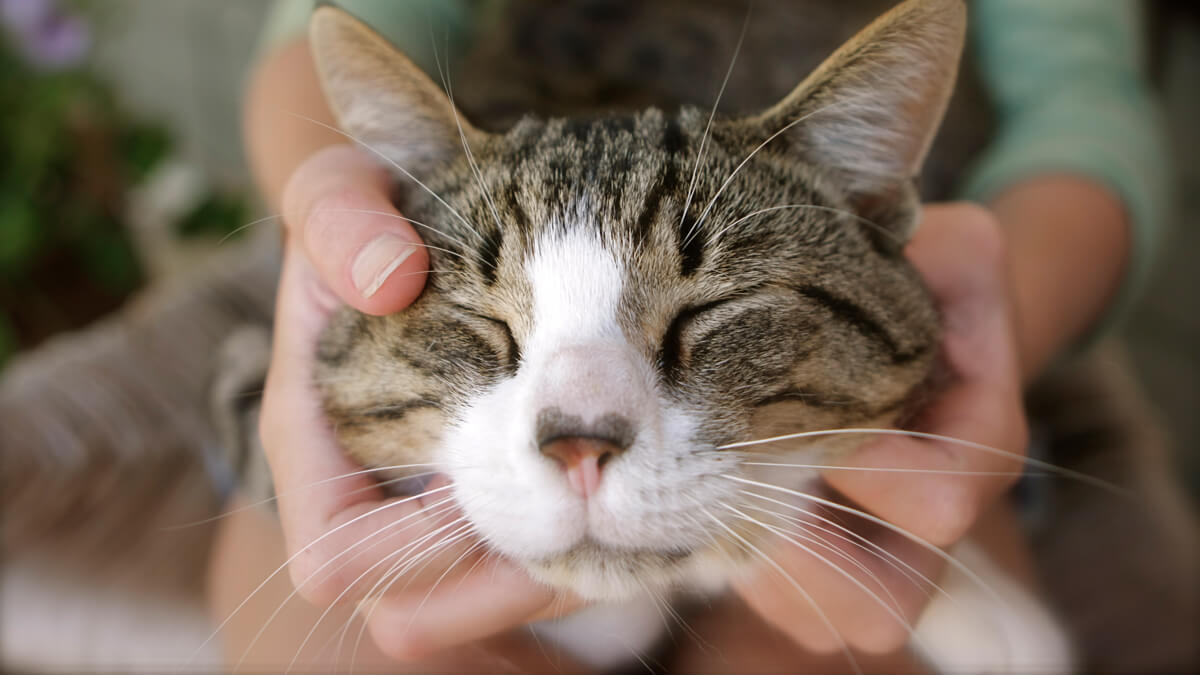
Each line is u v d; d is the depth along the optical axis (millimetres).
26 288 520
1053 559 321
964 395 236
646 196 218
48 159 516
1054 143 342
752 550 216
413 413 221
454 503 217
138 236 583
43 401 363
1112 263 322
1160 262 555
